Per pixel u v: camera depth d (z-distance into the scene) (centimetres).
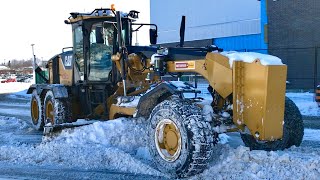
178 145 563
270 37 2462
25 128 1128
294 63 2358
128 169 627
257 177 536
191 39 3234
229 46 2927
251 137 689
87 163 666
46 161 695
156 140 599
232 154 598
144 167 616
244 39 2803
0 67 10125
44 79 1248
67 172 631
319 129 1035
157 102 670
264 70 550
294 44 2361
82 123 839
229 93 593
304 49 2319
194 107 575
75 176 610
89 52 952
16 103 2028
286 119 680
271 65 549
